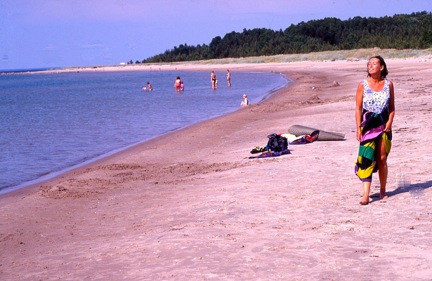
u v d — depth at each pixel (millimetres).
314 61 110750
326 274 5602
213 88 55094
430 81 35688
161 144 19750
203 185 11484
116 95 55969
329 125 18734
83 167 16469
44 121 31578
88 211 10594
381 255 6035
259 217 8125
